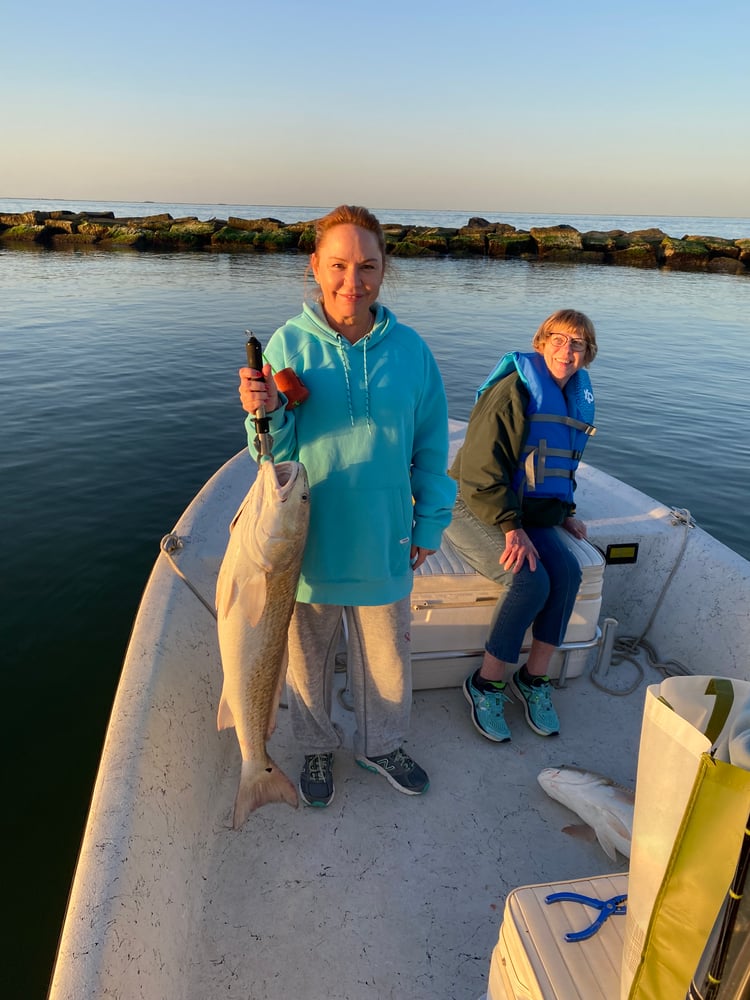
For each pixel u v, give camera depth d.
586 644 2.93
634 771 2.62
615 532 3.32
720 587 3.08
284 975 1.83
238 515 1.84
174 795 2.04
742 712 1.03
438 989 1.82
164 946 1.71
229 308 19.19
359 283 1.77
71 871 2.97
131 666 2.24
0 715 3.95
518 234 45.62
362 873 2.14
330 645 2.22
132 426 8.87
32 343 13.77
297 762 2.58
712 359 14.62
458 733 2.76
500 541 2.66
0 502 6.58
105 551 5.75
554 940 1.47
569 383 2.87
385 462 1.90
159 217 50.59
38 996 2.42
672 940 1.09
